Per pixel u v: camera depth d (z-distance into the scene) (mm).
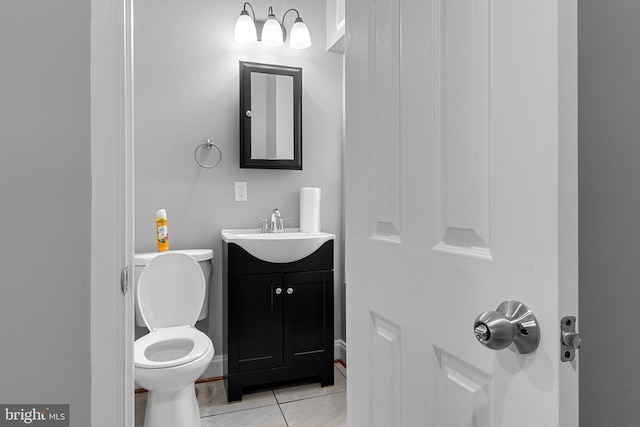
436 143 718
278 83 2533
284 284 2248
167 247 2291
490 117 592
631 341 668
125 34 876
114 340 822
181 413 1722
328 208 2701
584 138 744
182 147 2398
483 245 617
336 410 2045
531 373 525
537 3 510
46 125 780
